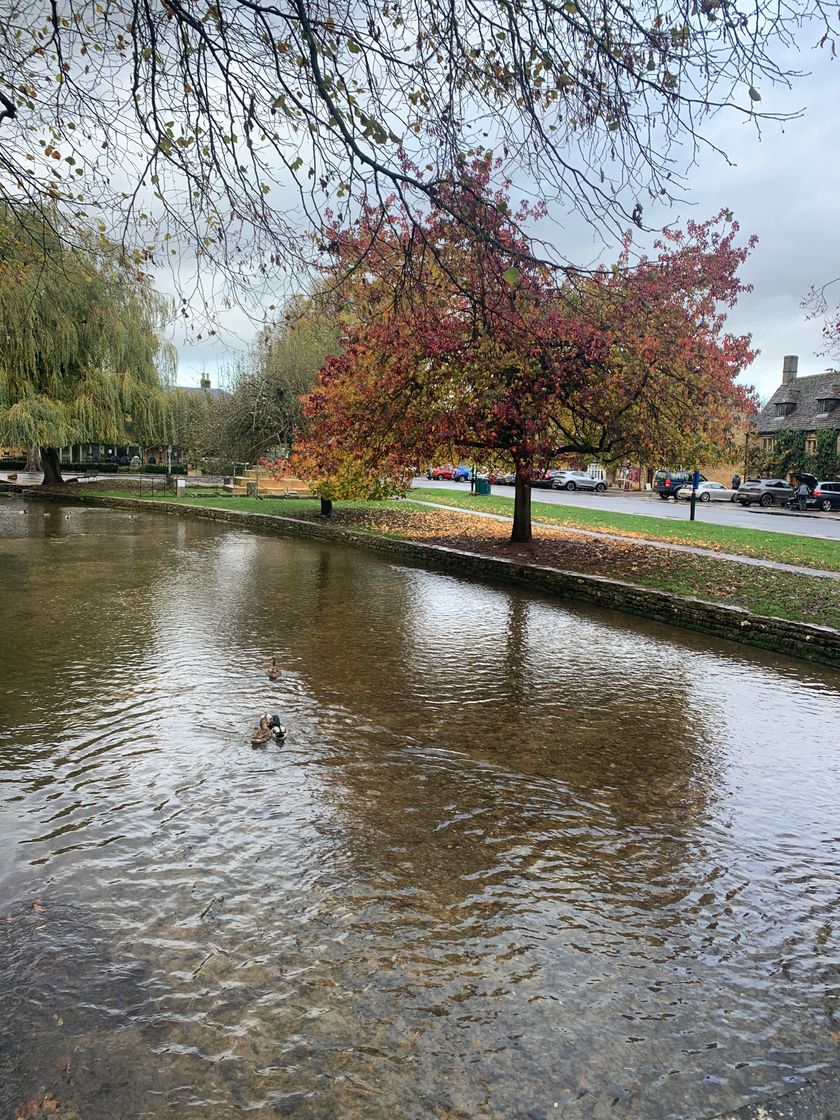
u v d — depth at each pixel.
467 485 49.75
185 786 5.05
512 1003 3.13
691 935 3.63
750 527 23.05
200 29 4.00
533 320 8.54
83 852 4.19
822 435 46.12
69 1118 2.51
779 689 7.90
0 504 30.56
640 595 11.70
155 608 11.10
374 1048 2.86
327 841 4.39
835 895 4.01
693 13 3.93
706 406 14.49
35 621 10.01
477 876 4.08
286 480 35.62
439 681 7.74
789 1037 3.00
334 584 13.93
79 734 5.93
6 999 3.06
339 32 4.09
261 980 3.22
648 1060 2.86
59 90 4.81
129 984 3.17
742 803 5.10
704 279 14.27
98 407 29.34
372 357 14.98
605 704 7.19
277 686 7.35
